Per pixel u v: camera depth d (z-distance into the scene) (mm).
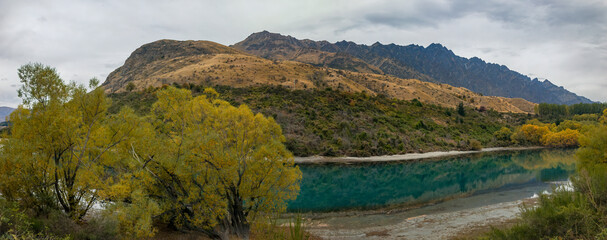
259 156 15617
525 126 100812
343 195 35594
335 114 89688
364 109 99812
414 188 39562
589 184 13477
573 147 94500
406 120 100000
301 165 58875
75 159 13969
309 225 23938
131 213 12016
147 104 71688
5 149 12773
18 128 13562
